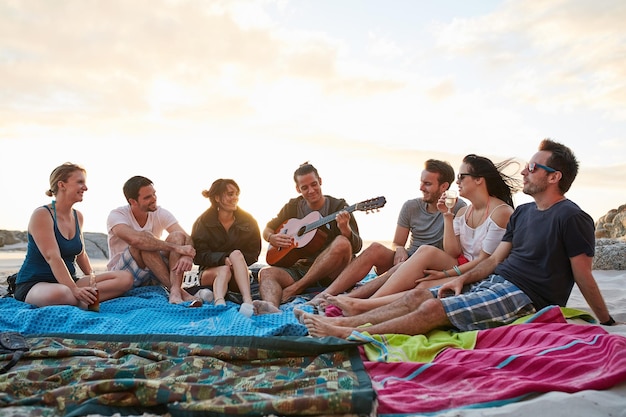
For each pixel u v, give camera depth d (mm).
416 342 3543
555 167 4070
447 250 4855
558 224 3965
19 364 3301
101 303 4949
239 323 3936
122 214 5664
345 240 5434
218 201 5566
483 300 3908
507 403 2572
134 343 3504
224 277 5227
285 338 3299
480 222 4750
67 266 5129
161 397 2609
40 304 4656
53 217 4918
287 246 5738
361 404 2426
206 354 3311
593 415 2381
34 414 2553
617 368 2766
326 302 4660
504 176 4766
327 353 3211
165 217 5984
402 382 2883
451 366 2973
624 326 3936
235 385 2875
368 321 3951
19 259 15570
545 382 2688
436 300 3869
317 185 5836
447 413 2449
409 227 5891
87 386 2670
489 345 3549
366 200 5711
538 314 3758
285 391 2777
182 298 5320
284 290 5492
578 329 3455
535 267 4062
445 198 4820
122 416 2547
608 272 8945
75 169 5062
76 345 3604
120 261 5516
